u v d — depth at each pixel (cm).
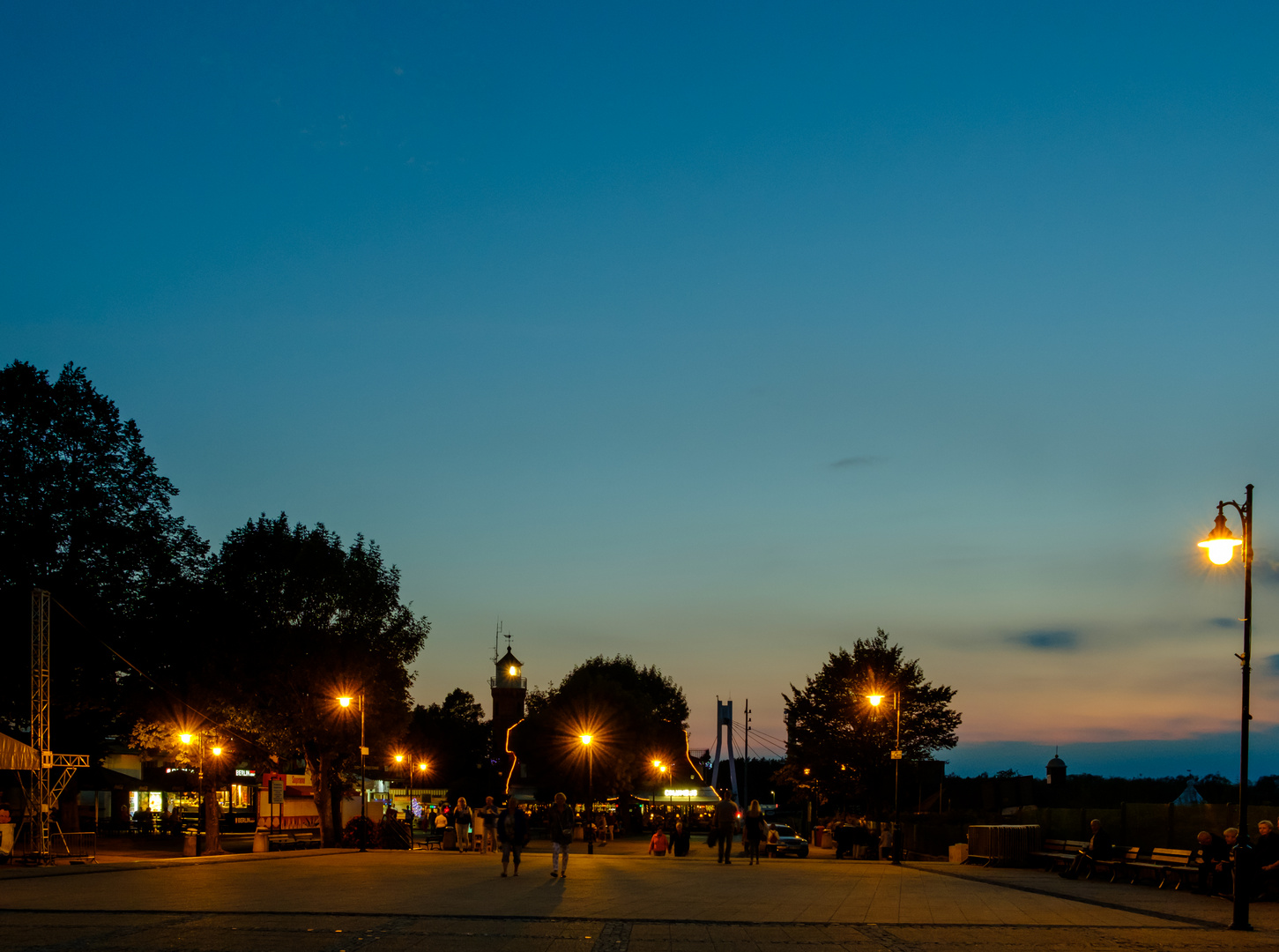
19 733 4578
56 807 3753
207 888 2211
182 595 4772
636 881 2578
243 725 4669
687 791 8844
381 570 5178
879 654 6081
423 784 12750
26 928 1518
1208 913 1958
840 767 6009
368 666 4941
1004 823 4584
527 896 2078
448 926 1587
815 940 1520
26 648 4294
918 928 1678
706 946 1438
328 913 1711
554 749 8000
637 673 10538
